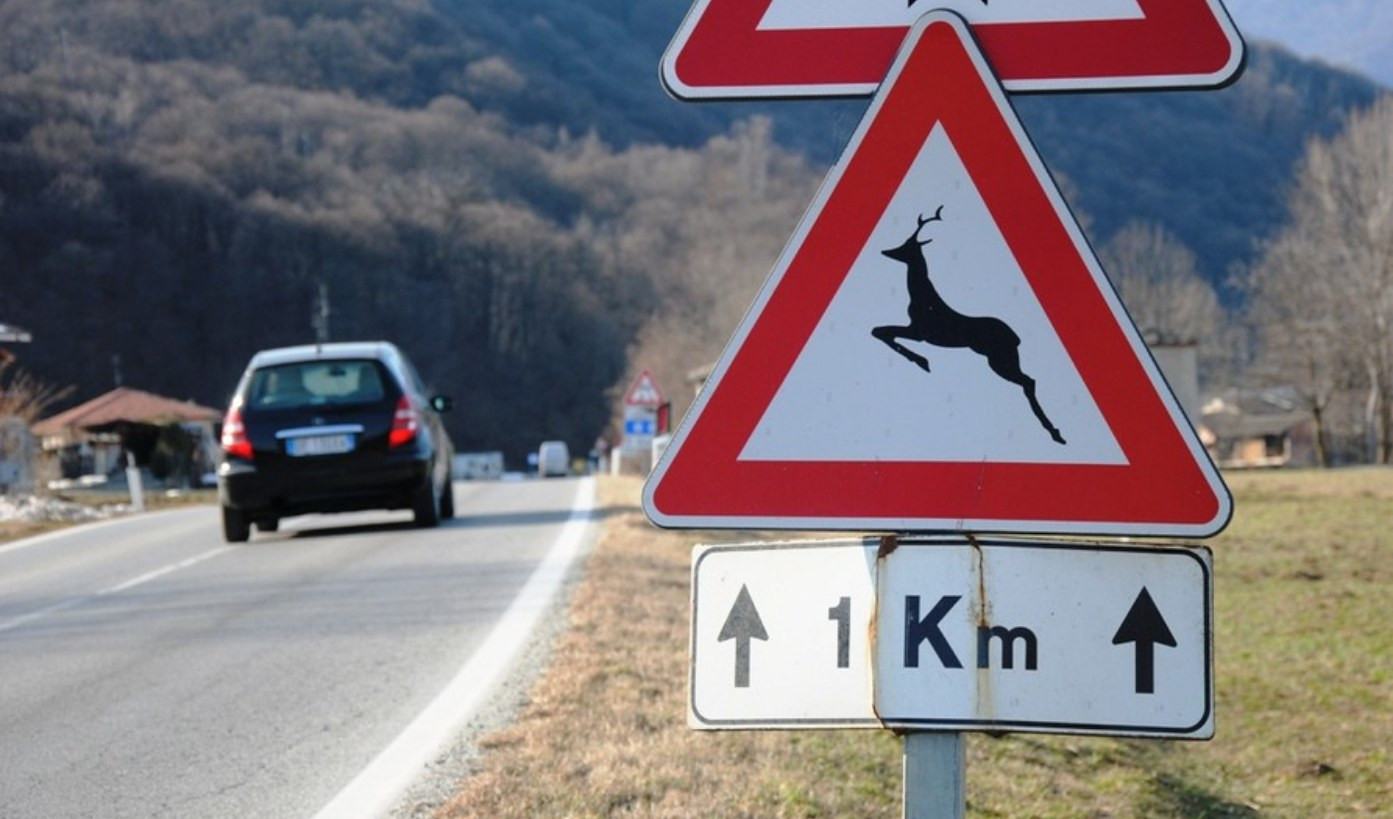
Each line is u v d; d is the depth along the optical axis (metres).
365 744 12.51
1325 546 31.42
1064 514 5.42
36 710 14.46
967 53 5.54
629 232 177.88
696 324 125.69
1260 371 113.38
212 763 12.13
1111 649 5.34
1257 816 12.73
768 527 5.56
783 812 10.25
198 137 192.25
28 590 24.19
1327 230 101.69
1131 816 12.13
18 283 153.75
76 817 10.77
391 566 24.12
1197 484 5.36
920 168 5.55
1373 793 13.45
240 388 29.38
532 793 10.55
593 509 34.31
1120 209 117.06
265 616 19.52
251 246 169.50
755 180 163.38
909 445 5.50
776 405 5.57
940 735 5.45
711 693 5.56
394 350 31.14
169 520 39.53
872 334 5.54
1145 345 5.41
